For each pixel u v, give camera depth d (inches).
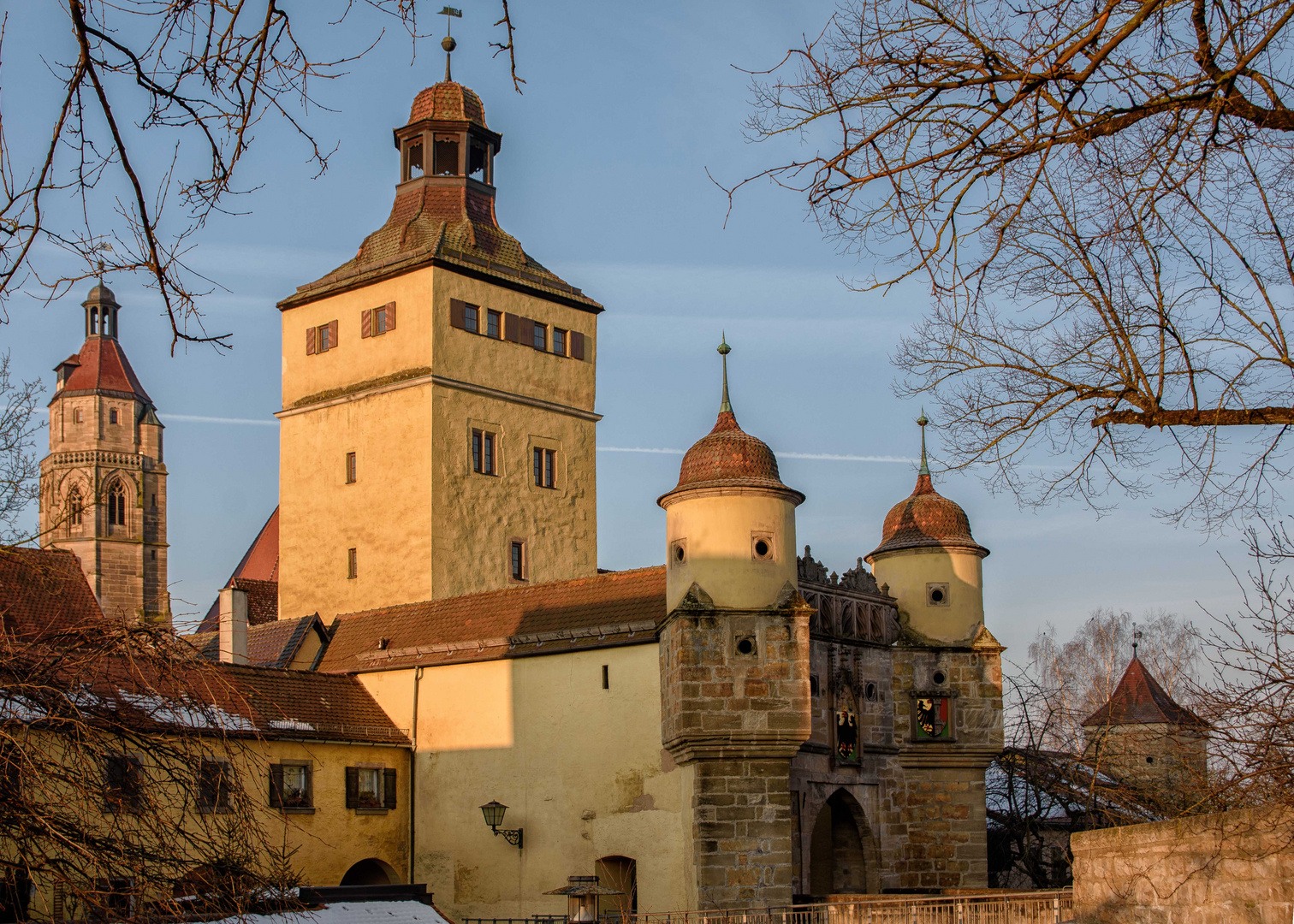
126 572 4623.5
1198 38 451.5
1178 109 466.9
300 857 1579.7
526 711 1616.6
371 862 1704.0
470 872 1635.1
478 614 1774.1
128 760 611.8
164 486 4813.0
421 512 2197.3
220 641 1888.5
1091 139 471.2
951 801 1614.2
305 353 2388.0
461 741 1672.0
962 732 1619.1
